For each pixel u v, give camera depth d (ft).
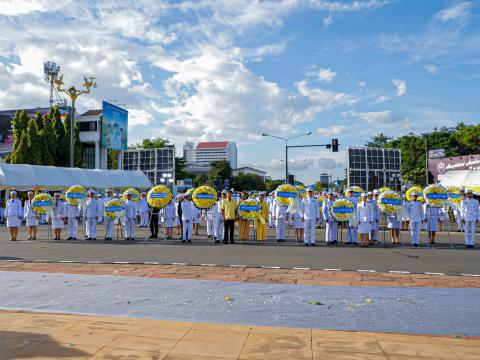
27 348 17.08
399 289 27.76
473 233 53.36
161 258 42.55
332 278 31.65
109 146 171.53
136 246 53.62
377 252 47.85
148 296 25.82
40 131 137.28
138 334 18.94
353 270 35.40
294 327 20.20
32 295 26.00
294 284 29.27
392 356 16.53
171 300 24.94
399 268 36.83
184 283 29.37
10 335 18.65
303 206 55.77
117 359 16.06
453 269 36.45
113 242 59.16
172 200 65.98
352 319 21.47
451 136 215.51
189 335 18.88
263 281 30.42
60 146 142.10
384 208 55.93
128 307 23.45
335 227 57.57
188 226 59.72
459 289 27.78
